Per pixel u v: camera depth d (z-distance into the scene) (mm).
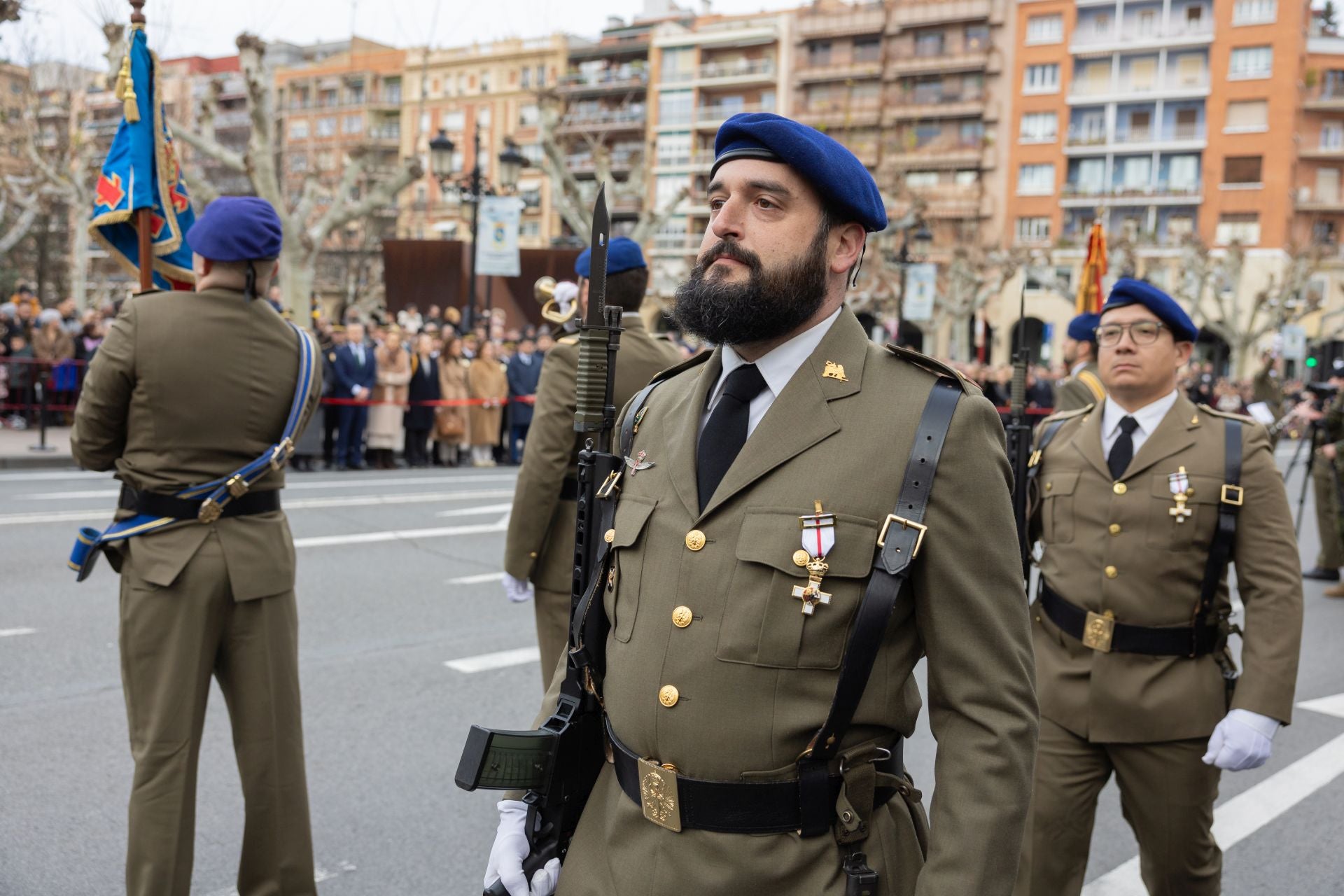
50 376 15656
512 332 19078
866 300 40031
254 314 3127
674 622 1688
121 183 3764
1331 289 53375
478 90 68562
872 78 60031
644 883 1678
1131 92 54594
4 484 11344
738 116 1748
